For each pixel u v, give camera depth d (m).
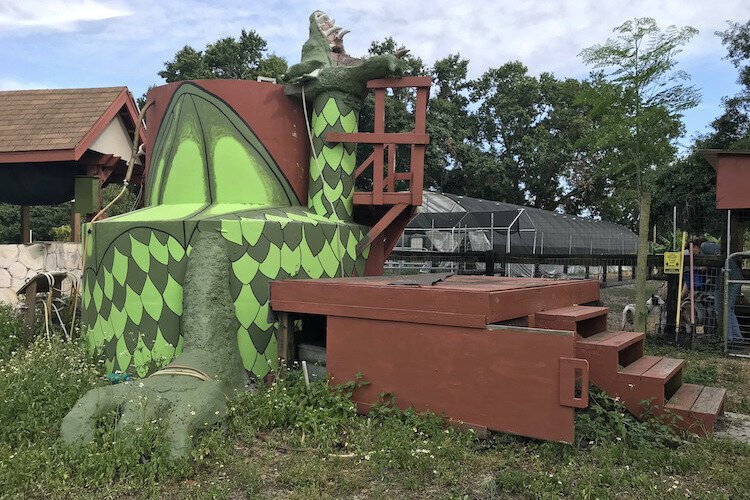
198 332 5.33
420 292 4.65
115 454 3.80
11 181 12.18
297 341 5.97
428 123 29.97
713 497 3.52
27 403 4.70
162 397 4.48
